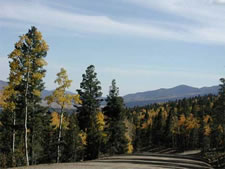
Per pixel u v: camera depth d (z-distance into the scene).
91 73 45.75
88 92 45.53
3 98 32.19
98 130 46.94
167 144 133.38
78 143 49.12
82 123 46.59
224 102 58.84
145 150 129.75
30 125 35.03
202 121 128.25
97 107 46.31
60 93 33.44
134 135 125.50
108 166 27.20
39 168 25.38
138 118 161.50
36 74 28.06
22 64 27.91
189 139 124.69
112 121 50.75
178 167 28.11
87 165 28.11
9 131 43.94
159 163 30.47
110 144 50.56
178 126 131.12
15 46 27.33
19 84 28.95
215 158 47.88
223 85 58.81
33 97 33.69
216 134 88.50
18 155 33.69
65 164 29.27
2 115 40.50
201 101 175.50
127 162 31.62
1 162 31.06
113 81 51.34
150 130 140.50
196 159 36.06
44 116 37.62
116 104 50.56
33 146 36.44
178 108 167.75
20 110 33.78
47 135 46.94
